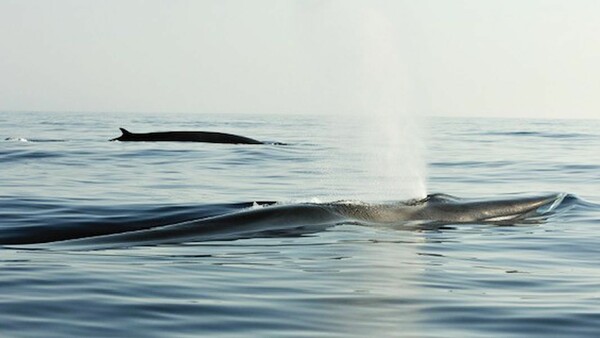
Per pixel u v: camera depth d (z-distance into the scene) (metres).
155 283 15.27
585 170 44.78
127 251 18.56
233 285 15.33
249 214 22.20
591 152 59.94
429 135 92.31
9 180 35.56
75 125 118.25
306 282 15.75
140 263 17.16
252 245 19.58
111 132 88.88
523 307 14.16
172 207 27.34
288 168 44.66
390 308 13.95
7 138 70.25
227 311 13.45
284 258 18.12
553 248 20.31
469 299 14.70
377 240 20.62
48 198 29.12
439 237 21.47
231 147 59.12
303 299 14.38
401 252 19.25
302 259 18.06
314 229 21.67
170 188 33.88
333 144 72.00
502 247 20.30
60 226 23.64
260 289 15.07
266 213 22.34
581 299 14.83
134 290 14.69
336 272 16.77
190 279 15.73
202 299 14.19
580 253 19.70
